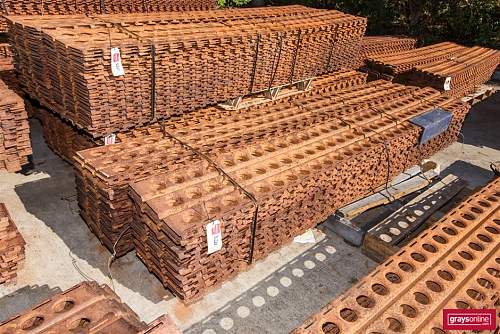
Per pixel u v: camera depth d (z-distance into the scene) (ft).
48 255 20.58
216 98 25.30
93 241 21.81
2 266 17.83
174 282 16.97
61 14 27.89
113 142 21.99
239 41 24.16
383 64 39.04
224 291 19.40
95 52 18.53
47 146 30.96
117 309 12.97
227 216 16.33
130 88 20.67
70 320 12.44
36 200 24.72
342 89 33.94
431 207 25.30
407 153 27.86
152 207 16.11
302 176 19.80
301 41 28.25
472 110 46.26
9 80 30.04
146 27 23.81
